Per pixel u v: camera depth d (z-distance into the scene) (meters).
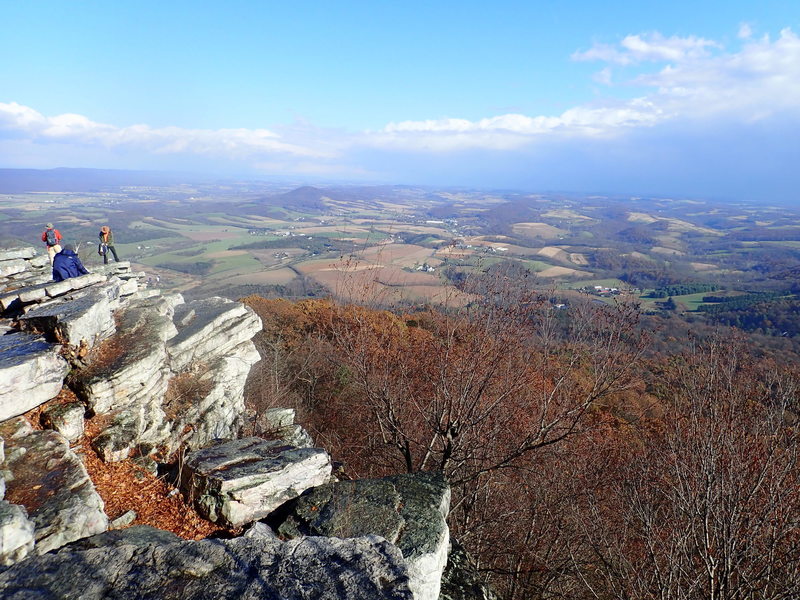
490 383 10.19
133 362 8.30
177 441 8.45
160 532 5.53
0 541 4.42
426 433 12.04
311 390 18.61
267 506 6.85
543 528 10.78
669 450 8.63
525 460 10.70
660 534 8.49
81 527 5.33
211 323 10.95
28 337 8.05
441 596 6.26
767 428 7.78
